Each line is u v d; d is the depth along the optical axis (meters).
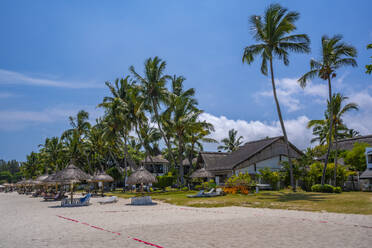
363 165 35.25
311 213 15.30
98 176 35.50
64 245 8.90
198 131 39.56
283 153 37.78
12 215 18.53
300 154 39.03
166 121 40.09
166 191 36.25
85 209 21.11
